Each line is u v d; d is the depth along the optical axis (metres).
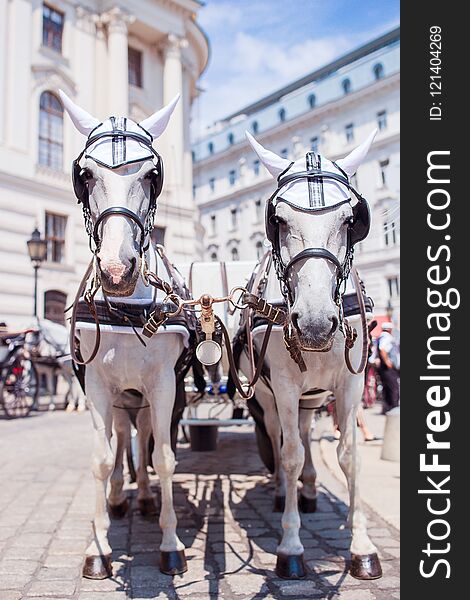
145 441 4.84
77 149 22.58
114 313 3.46
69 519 4.80
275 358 3.55
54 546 4.10
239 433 9.98
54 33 22.72
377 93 32.31
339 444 3.68
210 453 7.86
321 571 3.57
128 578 3.48
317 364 3.46
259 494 5.59
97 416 3.55
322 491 5.70
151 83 26.41
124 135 3.27
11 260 19.88
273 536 4.30
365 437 8.98
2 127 20.20
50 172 21.42
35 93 21.28
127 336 3.49
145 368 3.58
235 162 40.09
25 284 20.17
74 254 21.80
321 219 2.97
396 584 3.35
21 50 20.80
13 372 13.40
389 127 31.70
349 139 34.12
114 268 2.86
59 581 3.43
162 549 3.62
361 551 3.50
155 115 3.63
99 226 3.09
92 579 3.45
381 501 5.15
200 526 4.56
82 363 3.66
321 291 2.79
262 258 4.35
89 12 23.70
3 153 19.95
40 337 13.52
